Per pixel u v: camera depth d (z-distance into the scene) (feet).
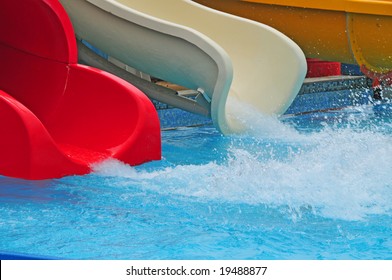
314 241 28.86
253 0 59.36
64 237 28.81
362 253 27.48
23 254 26.37
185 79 49.78
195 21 56.80
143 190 36.09
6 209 32.42
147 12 57.41
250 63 55.06
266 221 31.35
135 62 51.31
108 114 42.29
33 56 43.50
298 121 60.80
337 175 36.91
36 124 37.32
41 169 37.32
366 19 54.65
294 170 38.04
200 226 30.63
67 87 42.88
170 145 48.55
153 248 27.73
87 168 39.06
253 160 43.29
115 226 30.37
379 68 57.47
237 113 52.24
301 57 53.16
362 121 60.75
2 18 43.19
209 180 37.70
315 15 57.21
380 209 32.83
